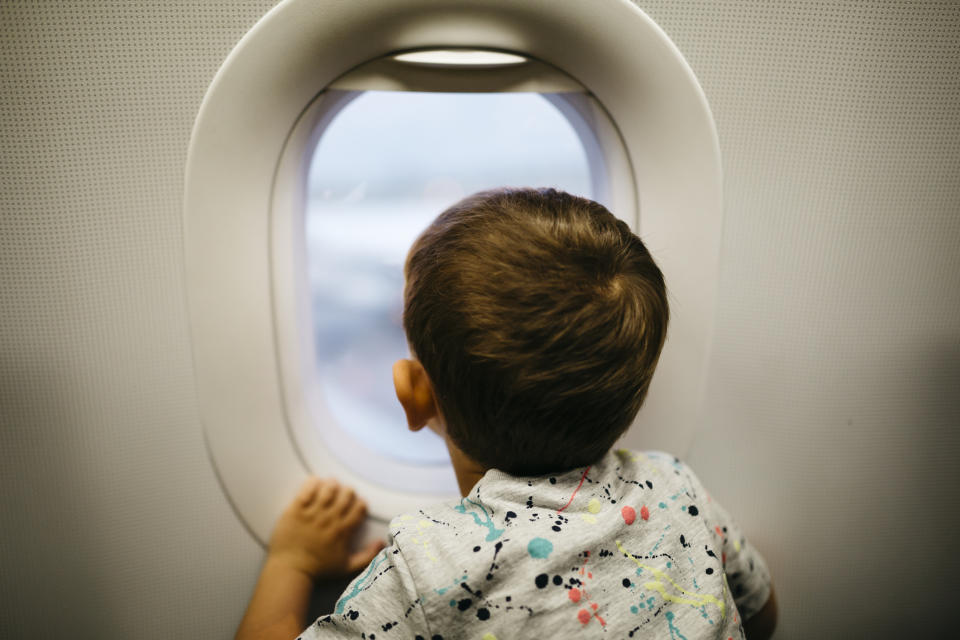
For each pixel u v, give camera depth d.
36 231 0.67
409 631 0.46
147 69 0.64
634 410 0.52
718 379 0.78
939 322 0.78
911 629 0.90
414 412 0.55
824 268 0.75
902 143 0.71
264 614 0.73
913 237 0.75
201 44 0.63
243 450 0.76
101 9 0.62
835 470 0.83
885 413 0.81
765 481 0.83
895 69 0.69
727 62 0.67
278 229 0.72
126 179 0.67
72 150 0.65
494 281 0.45
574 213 0.49
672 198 0.71
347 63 0.65
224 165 0.66
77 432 0.74
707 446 0.81
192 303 0.69
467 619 0.45
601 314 0.45
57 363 0.72
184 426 0.76
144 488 0.77
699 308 0.73
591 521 0.49
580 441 0.51
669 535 0.53
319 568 0.78
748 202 0.72
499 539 0.47
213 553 0.80
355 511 0.81
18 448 0.74
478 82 0.68
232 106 0.63
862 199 0.73
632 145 0.71
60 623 0.80
